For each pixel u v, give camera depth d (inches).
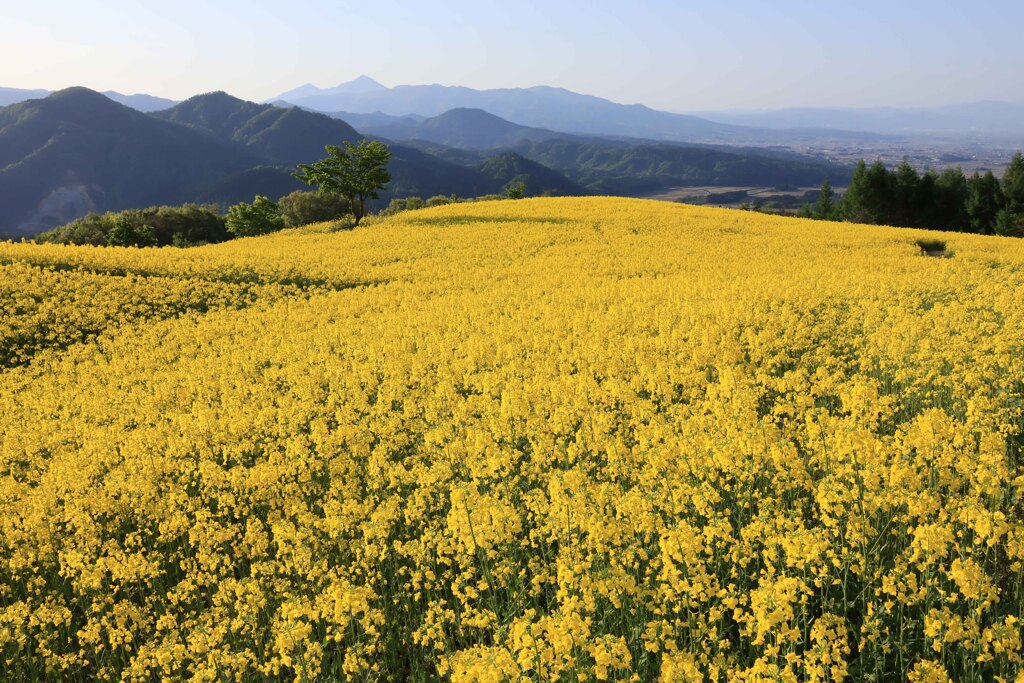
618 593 247.0
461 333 870.4
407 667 295.7
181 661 284.8
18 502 443.8
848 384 484.4
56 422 656.4
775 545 251.3
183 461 492.7
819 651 199.0
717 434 372.5
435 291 1258.6
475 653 219.9
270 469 417.1
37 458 558.3
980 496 289.0
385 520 328.2
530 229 1934.1
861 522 258.1
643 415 453.1
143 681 283.1
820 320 782.5
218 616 299.9
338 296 1245.1
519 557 324.8
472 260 1546.5
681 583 226.8
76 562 336.8
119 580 367.6
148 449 526.9
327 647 305.1
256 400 661.3
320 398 665.0
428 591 307.4
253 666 290.4
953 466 321.4
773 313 786.2
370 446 525.0
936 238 1705.2
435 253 1656.0
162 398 716.7
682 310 836.0
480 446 407.5
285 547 330.3
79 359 964.0
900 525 277.1
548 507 327.6
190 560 355.3
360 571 319.9
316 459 476.7
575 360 652.1
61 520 417.4
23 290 1188.5
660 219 2081.7
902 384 518.0
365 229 2241.6
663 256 1460.4
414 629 305.7
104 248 1686.8
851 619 265.3
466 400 571.8
